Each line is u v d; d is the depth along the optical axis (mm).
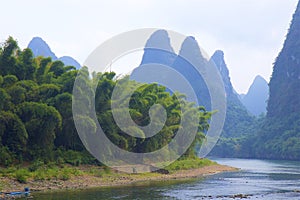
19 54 33125
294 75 123750
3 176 25797
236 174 45531
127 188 27984
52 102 31875
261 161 89125
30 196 22469
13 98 29172
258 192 27922
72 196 22953
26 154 30297
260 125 129250
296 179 38781
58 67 37531
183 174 41812
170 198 23703
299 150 92688
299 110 112438
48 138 31109
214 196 25297
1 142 29188
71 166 32281
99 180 30797
